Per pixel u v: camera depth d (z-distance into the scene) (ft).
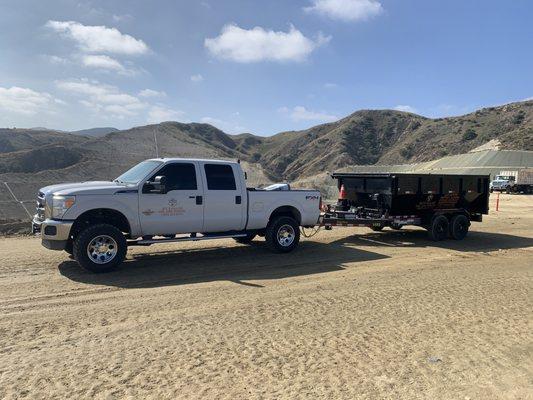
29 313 20.81
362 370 15.65
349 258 35.01
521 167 318.04
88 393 13.66
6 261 31.22
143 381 14.47
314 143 625.41
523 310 22.67
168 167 30.71
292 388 14.25
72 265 30.25
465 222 46.26
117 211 28.71
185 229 31.30
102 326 19.26
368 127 636.89
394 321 20.61
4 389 13.82
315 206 37.32
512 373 15.83
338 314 21.39
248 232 36.40
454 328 19.92
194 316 20.68
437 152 515.91
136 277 27.53
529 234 51.93
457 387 14.71
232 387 14.21
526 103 546.67
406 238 46.50
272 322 20.12
